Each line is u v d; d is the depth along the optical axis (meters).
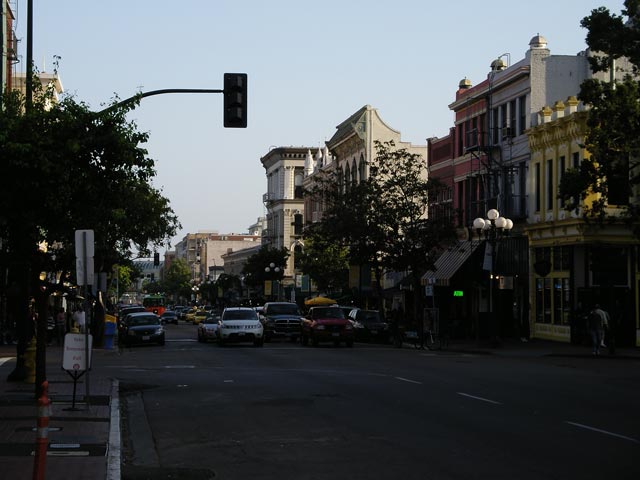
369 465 11.68
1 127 16.89
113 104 17.53
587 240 40.69
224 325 44.03
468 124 54.75
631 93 33.06
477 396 19.75
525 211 47.28
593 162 34.66
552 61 46.94
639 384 22.89
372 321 49.50
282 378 24.61
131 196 18.31
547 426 15.07
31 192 16.78
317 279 72.31
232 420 16.22
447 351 39.53
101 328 42.62
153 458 12.64
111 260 45.22
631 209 36.03
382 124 75.81
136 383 22.53
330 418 16.25
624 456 12.16
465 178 54.38
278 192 114.62
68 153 16.78
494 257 40.66
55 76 18.80
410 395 19.98
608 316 38.88
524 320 47.66
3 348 39.22
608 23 32.69
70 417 15.91
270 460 12.20
